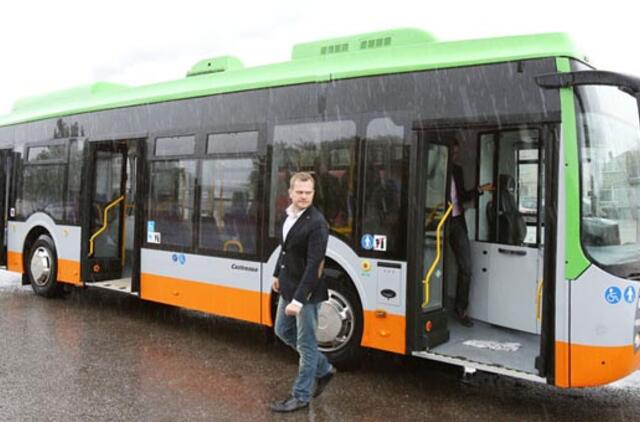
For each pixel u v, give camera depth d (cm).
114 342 686
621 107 500
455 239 619
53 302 918
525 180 582
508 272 591
